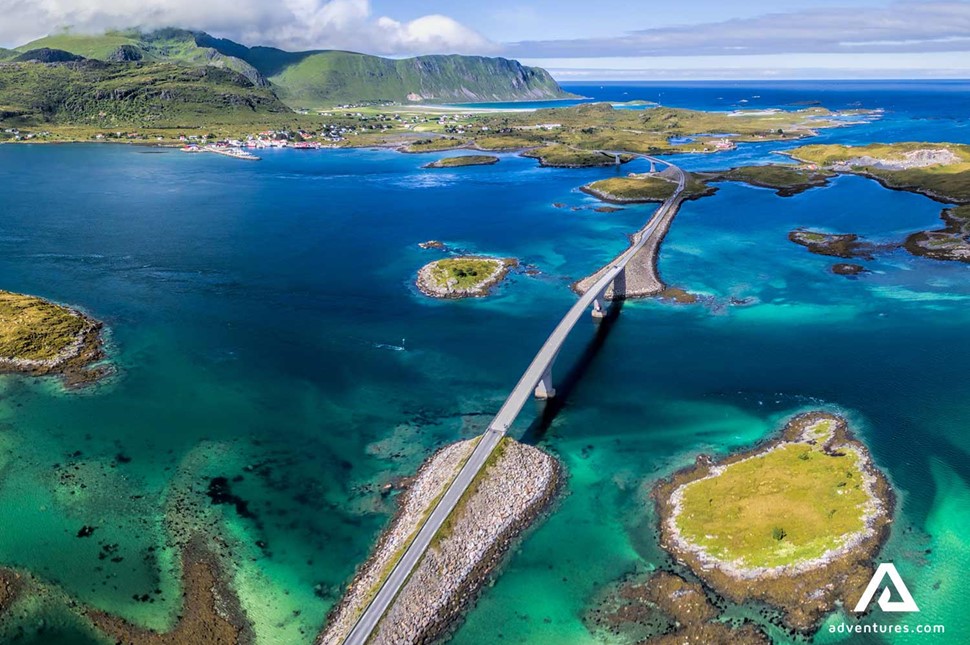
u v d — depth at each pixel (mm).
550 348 108438
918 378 110625
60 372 113688
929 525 75625
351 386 110875
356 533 77375
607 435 96438
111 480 85875
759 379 111812
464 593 68438
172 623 65125
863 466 85562
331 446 94250
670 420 100062
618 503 82188
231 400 106125
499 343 127562
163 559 73000
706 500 80750
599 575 70875
